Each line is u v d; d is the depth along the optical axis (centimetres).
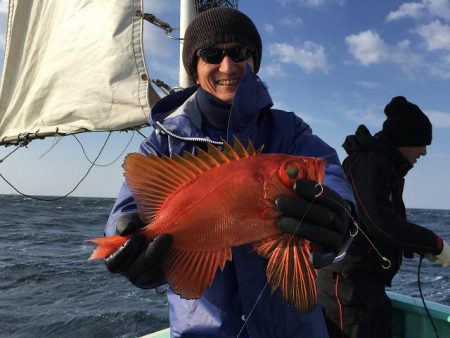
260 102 91
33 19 224
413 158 149
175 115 96
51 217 1941
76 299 538
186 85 191
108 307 501
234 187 71
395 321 168
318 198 68
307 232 67
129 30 209
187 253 73
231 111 88
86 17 213
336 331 136
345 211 71
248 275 88
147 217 72
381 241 131
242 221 71
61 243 1054
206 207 71
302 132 99
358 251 132
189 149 92
